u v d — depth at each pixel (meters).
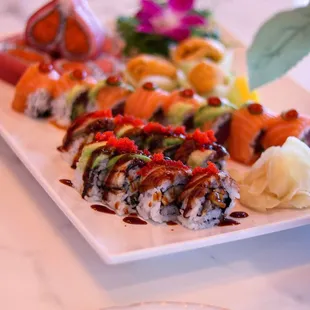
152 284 0.62
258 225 0.66
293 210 0.69
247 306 0.60
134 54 1.00
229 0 1.31
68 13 0.91
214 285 0.62
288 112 0.78
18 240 0.64
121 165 0.66
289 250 0.67
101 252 0.60
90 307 0.59
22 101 0.81
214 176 0.65
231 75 0.94
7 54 0.88
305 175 0.70
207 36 1.02
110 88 0.81
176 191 0.66
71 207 0.66
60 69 0.89
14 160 0.75
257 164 0.72
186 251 0.65
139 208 0.66
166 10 1.01
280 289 0.62
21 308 0.58
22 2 1.14
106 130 0.74
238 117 0.79
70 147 0.74
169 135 0.73
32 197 0.70
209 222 0.66
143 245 0.62
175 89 0.91
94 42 0.92
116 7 1.18
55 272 0.62
